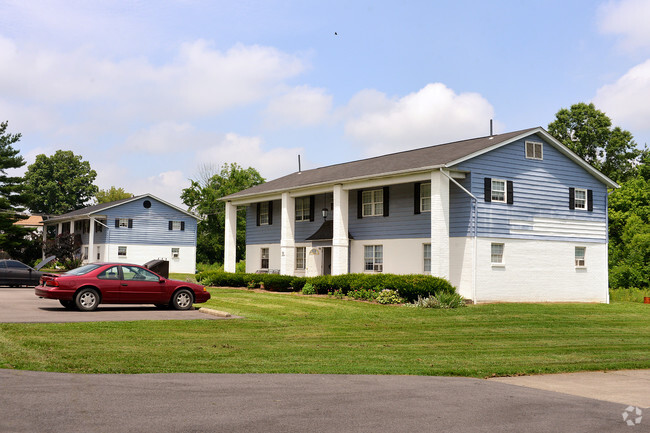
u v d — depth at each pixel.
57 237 58.22
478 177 25.55
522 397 8.60
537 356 13.56
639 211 45.38
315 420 6.69
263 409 7.12
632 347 15.79
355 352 13.19
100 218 55.41
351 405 7.55
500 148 26.36
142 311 19.02
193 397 7.64
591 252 29.47
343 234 29.08
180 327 15.80
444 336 16.75
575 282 28.72
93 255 56.66
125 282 18.91
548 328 19.48
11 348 11.34
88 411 6.67
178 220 59.16
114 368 9.76
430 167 24.39
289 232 32.62
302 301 24.12
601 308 25.92
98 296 18.50
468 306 23.69
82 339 13.02
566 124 59.53
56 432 5.80
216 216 70.38
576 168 29.20
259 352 12.47
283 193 32.78
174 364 10.49
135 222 56.72
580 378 10.80
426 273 26.81
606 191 30.30
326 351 13.13
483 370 11.16
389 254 28.69
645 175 49.56
